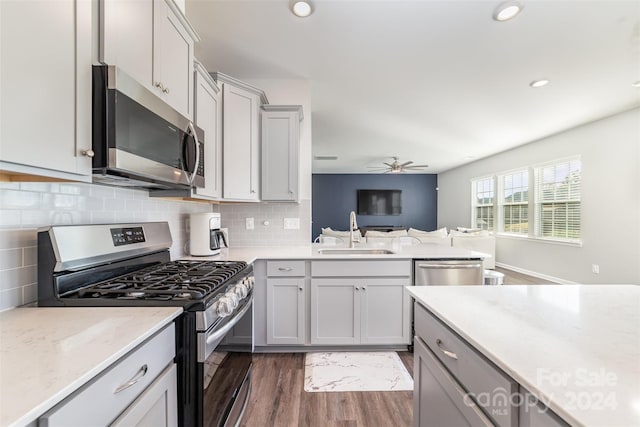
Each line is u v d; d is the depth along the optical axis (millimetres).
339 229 9711
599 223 4141
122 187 1574
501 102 3520
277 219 2932
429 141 5402
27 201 1050
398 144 5641
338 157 7008
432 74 2855
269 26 2143
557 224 4883
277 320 2393
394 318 2418
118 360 735
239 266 1674
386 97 3398
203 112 1899
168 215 2080
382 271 2408
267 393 1937
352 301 2404
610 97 3354
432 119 4168
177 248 2209
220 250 2471
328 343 2408
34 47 762
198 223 2256
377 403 1847
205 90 1932
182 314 1050
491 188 6754
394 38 2281
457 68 2740
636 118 3695
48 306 1038
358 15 2020
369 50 2449
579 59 2566
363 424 1664
